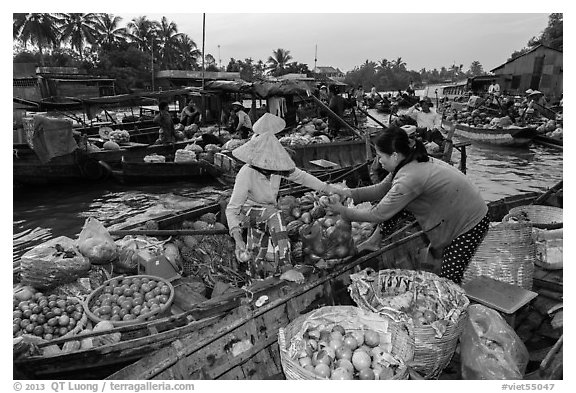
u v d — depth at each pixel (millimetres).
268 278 3109
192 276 4227
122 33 53219
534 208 5016
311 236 3203
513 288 3168
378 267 3906
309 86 14008
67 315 3271
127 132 13094
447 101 30656
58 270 3588
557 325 3256
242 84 15000
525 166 13312
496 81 29844
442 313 2838
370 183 9305
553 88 28109
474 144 17672
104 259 3977
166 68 54312
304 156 10258
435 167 2971
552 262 4090
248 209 3086
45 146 9445
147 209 9234
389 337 2586
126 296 3525
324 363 2352
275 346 2904
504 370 2520
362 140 10883
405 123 11641
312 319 2695
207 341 2646
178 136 13867
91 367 2865
